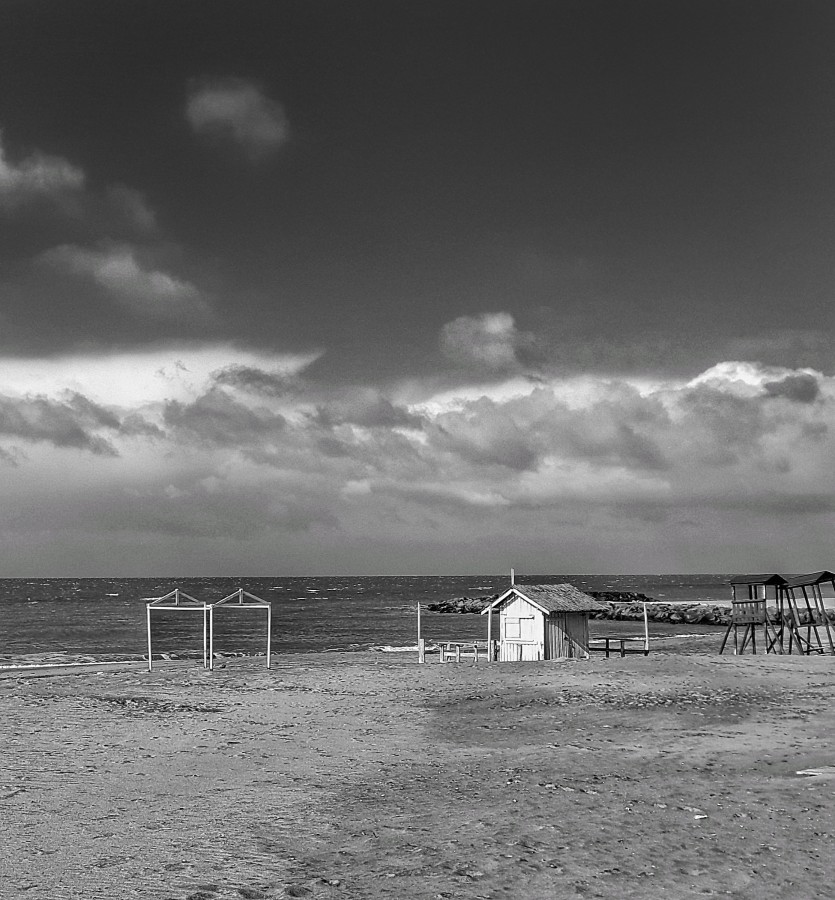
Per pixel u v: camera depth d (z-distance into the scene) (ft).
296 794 69.46
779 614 199.52
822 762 76.48
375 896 43.32
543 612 167.84
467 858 49.24
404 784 72.38
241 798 68.28
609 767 76.69
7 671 177.27
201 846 54.19
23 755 86.48
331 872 47.91
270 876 47.52
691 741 88.63
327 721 105.70
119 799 68.39
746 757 79.97
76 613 543.80
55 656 254.27
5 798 68.85
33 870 49.65
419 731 98.99
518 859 48.83
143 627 420.36
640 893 43.45
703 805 61.26
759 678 129.70
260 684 136.67
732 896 43.16
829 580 187.93
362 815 61.77
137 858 51.78
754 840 52.65
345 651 258.16
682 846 51.37
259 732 98.89
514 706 112.37
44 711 113.09
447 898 42.70
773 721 99.76
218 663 179.63
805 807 60.34
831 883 45.14
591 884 44.73
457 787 70.33
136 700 122.01
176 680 143.13
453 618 504.02
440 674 143.02
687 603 533.96
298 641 340.59
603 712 106.42
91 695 127.03
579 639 176.04
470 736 95.35
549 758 81.66
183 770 79.61
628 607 495.41
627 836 53.52
